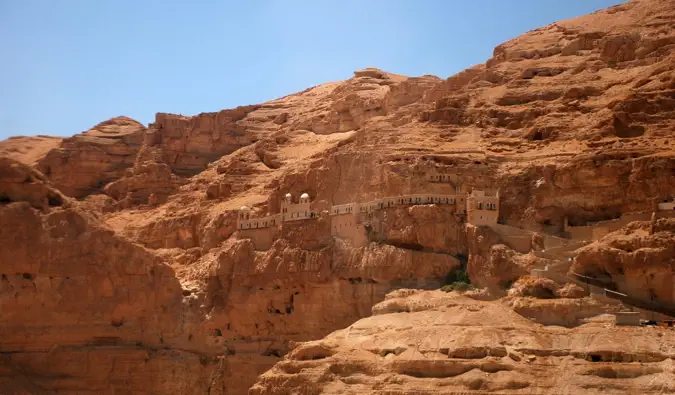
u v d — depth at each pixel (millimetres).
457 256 119688
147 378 137625
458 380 96062
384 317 110562
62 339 135500
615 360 94125
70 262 137250
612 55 147750
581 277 108625
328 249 129250
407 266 120438
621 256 106812
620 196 117375
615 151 119562
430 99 158250
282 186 144000
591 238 115938
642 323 100375
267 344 134500
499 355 97562
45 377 133375
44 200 139375
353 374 101312
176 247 162750
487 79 151625
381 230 124625
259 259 137125
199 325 140250
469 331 101188
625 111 127625
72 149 199750
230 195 166375
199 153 194750
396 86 168125
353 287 125312
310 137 177750
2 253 134000
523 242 116562
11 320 133750
